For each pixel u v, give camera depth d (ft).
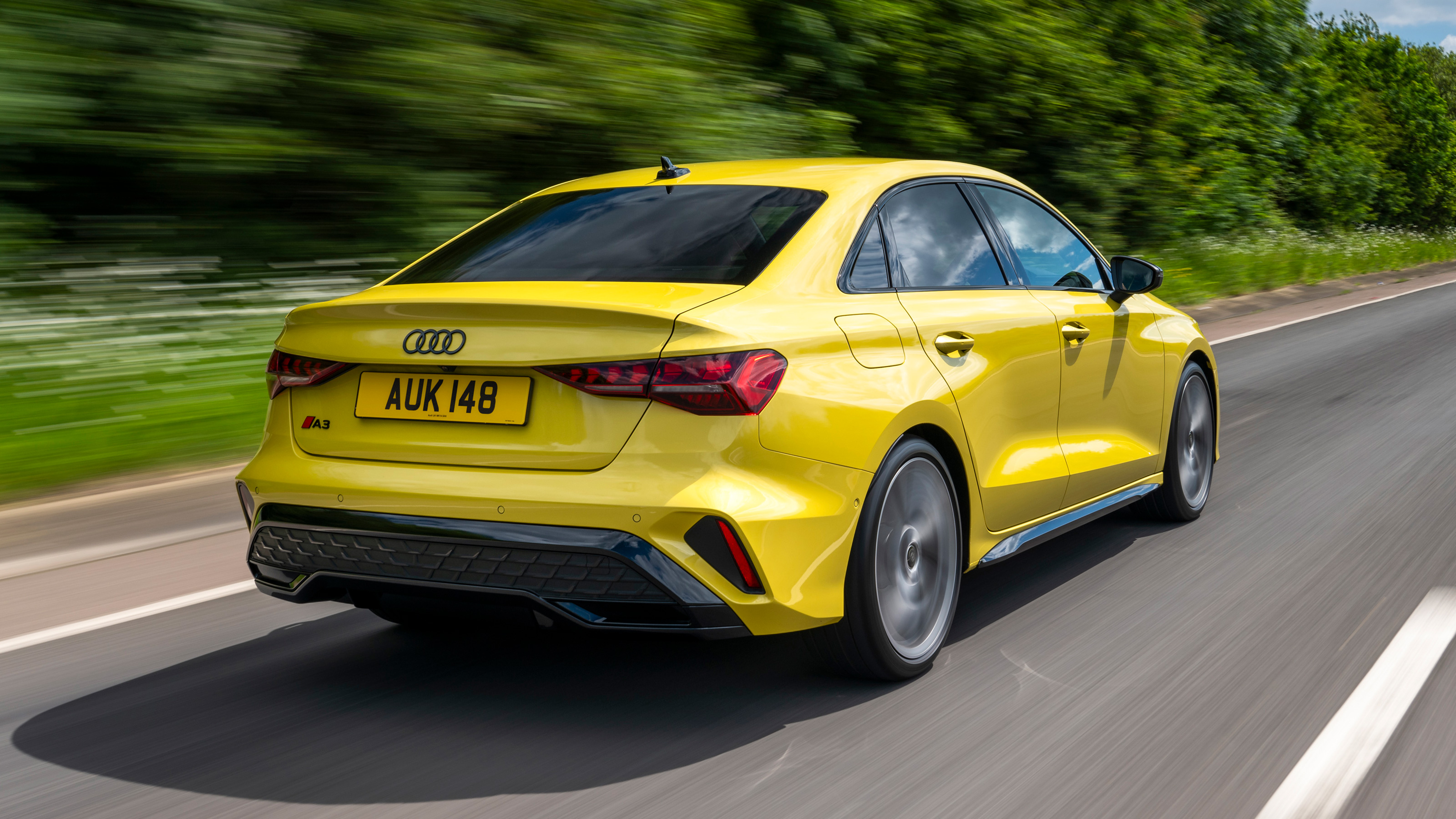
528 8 33.32
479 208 32.73
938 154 53.57
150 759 9.83
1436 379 32.99
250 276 30.09
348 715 10.72
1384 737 9.92
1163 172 71.26
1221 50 107.24
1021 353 13.08
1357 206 131.03
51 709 10.98
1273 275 76.59
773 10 47.55
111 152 27.27
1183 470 17.48
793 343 10.11
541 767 9.55
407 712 10.75
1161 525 17.60
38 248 27.48
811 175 12.40
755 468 9.65
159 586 14.76
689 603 9.37
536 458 9.67
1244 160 95.40
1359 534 16.67
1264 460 22.30
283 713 10.77
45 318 25.64
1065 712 10.61
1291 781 9.14
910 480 11.25
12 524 17.65
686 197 12.18
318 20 29.30
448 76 30.73
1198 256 71.10
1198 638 12.51
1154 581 14.65
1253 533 16.94
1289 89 119.34
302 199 31.17
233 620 13.51
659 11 37.86
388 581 10.03
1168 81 74.54
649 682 11.40
